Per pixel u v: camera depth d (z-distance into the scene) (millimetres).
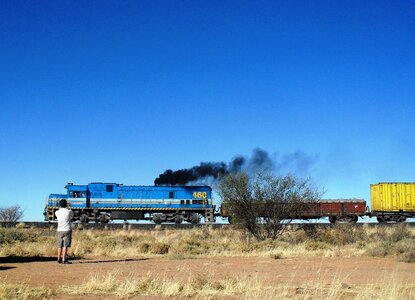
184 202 49906
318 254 19406
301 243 24156
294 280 11617
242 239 26219
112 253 19984
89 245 22203
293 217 27000
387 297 8711
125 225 39875
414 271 13578
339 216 51750
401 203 52250
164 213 50031
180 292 9609
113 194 49531
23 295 8859
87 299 8945
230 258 18328
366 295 8812
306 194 27031
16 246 20312
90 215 49125
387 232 29578
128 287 9766
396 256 17750
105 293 9539
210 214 49594
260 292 9367
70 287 10109
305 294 9320
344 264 15625
